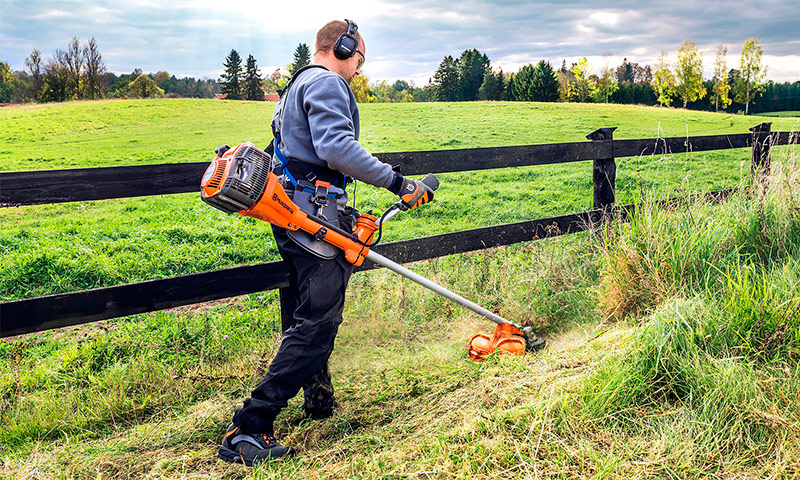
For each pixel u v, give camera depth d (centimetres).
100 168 282
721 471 197
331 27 243
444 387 282
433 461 207
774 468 194
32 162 2020
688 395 230
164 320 429
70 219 1022
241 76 9394
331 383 291
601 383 239
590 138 459
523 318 364
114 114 3553
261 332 389
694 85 6912
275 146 240
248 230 825
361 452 230
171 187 301
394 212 242
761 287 278
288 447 237
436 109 3591
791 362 244
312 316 233
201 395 306
